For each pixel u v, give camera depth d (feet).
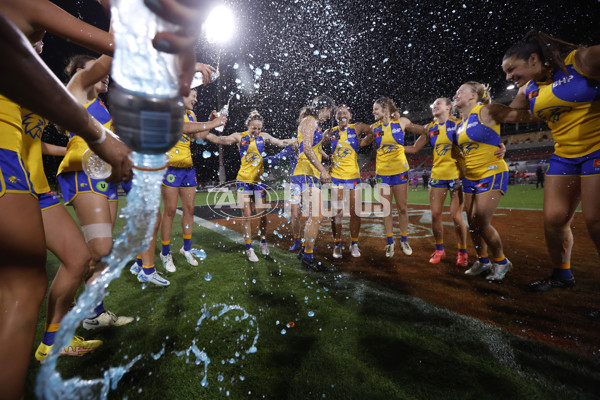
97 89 5.60
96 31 2.12
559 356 4.29
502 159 7.52
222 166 54.19
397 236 14.11
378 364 4.13
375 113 10.50
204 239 13.51
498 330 5.04
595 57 5.06
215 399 3.49
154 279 7.29
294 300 6.39
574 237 12.39
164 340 4.79
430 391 3.59
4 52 1.16
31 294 2.41
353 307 6.02
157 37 1.09
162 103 1.14
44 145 5.74
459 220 8.89
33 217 2.48
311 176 10.05
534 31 5.86
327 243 12.71
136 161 1.66
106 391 3.55
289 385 3.73
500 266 7.63
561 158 6.21
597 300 6.18
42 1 1.92
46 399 1.72
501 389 3.61
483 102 8.06
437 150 9.30
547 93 5.94
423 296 6.61
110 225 5.11
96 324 5.11
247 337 4.86
